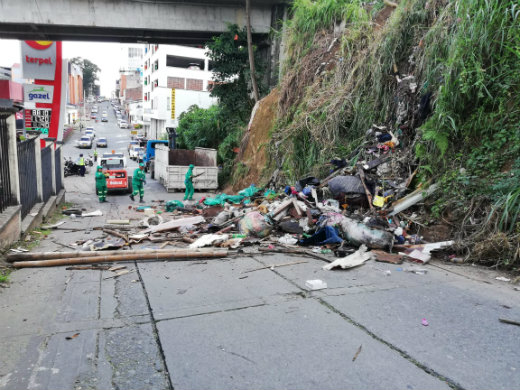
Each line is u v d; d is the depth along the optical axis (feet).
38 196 33.35
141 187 50.31
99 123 320.29
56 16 65.26
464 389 8.50
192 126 85.15
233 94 70.13
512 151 19.76
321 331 11.28
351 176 26.84
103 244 22.68
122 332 11.25
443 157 23.00
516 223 17.62
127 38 77.82
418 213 23.09
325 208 25.36
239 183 55.72
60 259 18.34
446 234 20.68
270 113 54.13
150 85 194.80
